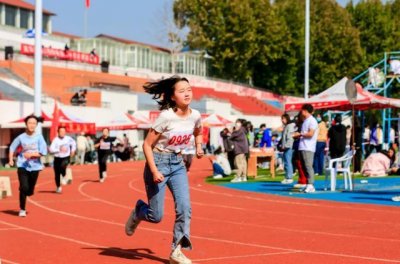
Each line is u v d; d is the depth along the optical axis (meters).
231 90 106.44
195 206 19.52
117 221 16.05
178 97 9.94
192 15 109.25
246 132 31.38
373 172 31.81
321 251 11.51
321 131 30.61
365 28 116.50
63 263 10.52
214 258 10.84
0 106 47.28
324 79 111.06
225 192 24.16
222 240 12.89
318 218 16.44
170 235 13.62
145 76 90.81
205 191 24.67
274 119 90.12
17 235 13.68
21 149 16.98
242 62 108.50
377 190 24.39
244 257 10.93
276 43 110.31
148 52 96.88
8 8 80.88
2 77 59.47
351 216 16.77
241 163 29.47
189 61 104.56
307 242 12.56
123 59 93.88
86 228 14.76
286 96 114.94
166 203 20.70
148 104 72.75
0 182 22.67
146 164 10.15
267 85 117.00
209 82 102.31
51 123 48.41
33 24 85.50
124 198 22.25
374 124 41.25
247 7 107.31
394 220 15.92
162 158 10.07
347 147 35.75
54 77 69.00
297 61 113.81
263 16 108.69
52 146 24.25
